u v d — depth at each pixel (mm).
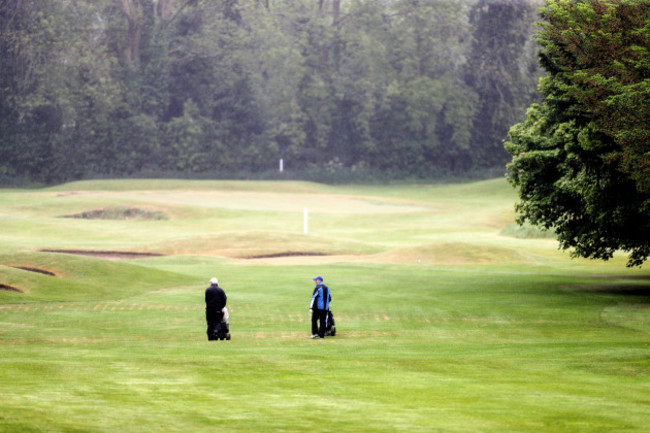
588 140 94062
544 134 118500
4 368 47312
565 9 99625
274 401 37938
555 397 39781
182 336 74562
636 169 85125
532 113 122500
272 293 112000
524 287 121812
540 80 112750
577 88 92562
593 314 90688
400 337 73750
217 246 196500
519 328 80500
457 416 34500
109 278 124125
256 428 31609
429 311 93438
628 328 80438
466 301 103000
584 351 60750
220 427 31625
